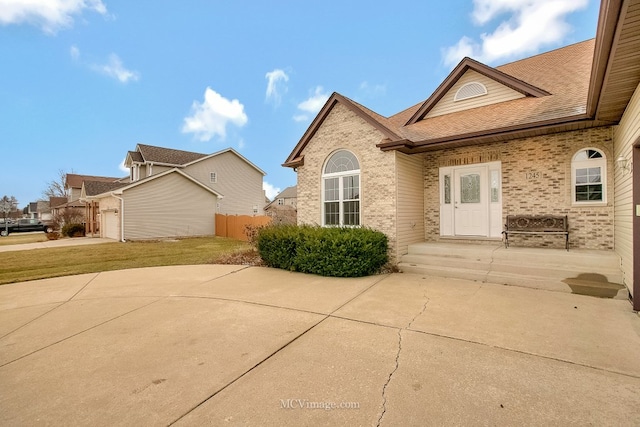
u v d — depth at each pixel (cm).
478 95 957
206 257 1228
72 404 271
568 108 688
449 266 771
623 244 585
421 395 270
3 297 661
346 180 953
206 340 403
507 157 845
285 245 887
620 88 479
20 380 316
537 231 772
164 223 2123
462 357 340
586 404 255
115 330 452
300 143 1055
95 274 900
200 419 244
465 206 924
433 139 831
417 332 412
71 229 2381
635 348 354
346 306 533
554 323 434
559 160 770
